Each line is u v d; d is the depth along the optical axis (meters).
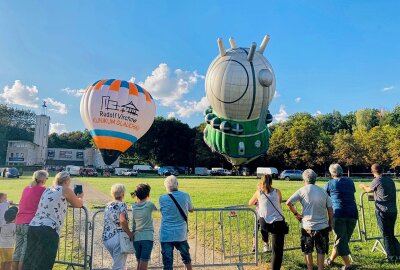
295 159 55.62
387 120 77.88
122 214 4.93
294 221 10.08
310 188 5.51
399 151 52.59
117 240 4.91
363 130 61.41
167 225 5.04
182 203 5.11
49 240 4.60
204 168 61.69
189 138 68.75
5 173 37.25
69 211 12.33
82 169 48.00
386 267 6.06
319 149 54.44
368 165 57.91
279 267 5.37
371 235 8.45
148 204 5.11
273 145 56.91
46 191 4.88
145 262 4.92
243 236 8.62
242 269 6.06
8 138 81.19
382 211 6.39
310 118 62.28
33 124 93.44
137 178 40.78
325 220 5.46
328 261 6.23
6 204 5.86
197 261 6.76
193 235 8.76
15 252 5.16
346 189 5.96
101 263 6.60
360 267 6.10
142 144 67.12
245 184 29.02
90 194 19.52
